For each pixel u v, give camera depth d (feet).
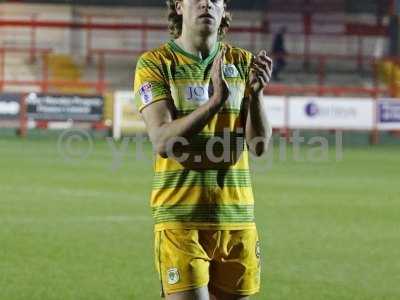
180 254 31.55
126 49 216.13
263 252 66.44
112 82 206.08
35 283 55.16
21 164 126.52
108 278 56.75
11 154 139.95
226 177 32.07
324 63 217.56
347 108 175.32
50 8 215.51
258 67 31.50
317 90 192.54
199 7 31.78
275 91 191.72
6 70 204.13
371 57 204.23
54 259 62.34
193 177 31.81
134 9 219.82
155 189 32.30
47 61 200.85
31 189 100.99
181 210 31.76
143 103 31.86
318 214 86.28
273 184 110.32
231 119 32.17
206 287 31.76
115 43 216.33
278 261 63.16
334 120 174.81
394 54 221.46
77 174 116.57
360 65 216.74
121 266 60.34
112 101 169.58
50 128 171.53
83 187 103.71
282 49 206.39
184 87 31.99
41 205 88.79
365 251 67.51
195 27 31.86
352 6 223.71
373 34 222.07
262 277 57.77
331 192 103.45
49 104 170.19
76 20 217.36
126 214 83.66
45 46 211.61
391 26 222.07
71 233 72.95
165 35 218.59
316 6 222.48
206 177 31.86
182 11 32.71
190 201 31.76
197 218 31.76
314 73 214.07
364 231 76.79
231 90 32.22
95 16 218.38
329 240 72.08
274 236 73.41
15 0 214.28
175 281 31.55
